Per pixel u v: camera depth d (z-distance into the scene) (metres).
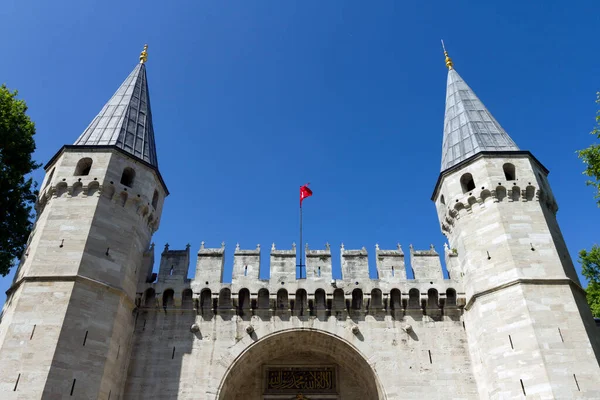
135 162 28.89
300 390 28.55
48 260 23.94
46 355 21.16
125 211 27.14
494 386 23.06
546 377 21.55
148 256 27.97
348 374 28.98
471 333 25.78
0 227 29.55
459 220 28.17
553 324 22.95
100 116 31.72
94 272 24.19
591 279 36.56
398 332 26.42
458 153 31.05
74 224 25.22
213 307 26.86
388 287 27.28
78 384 21.42
